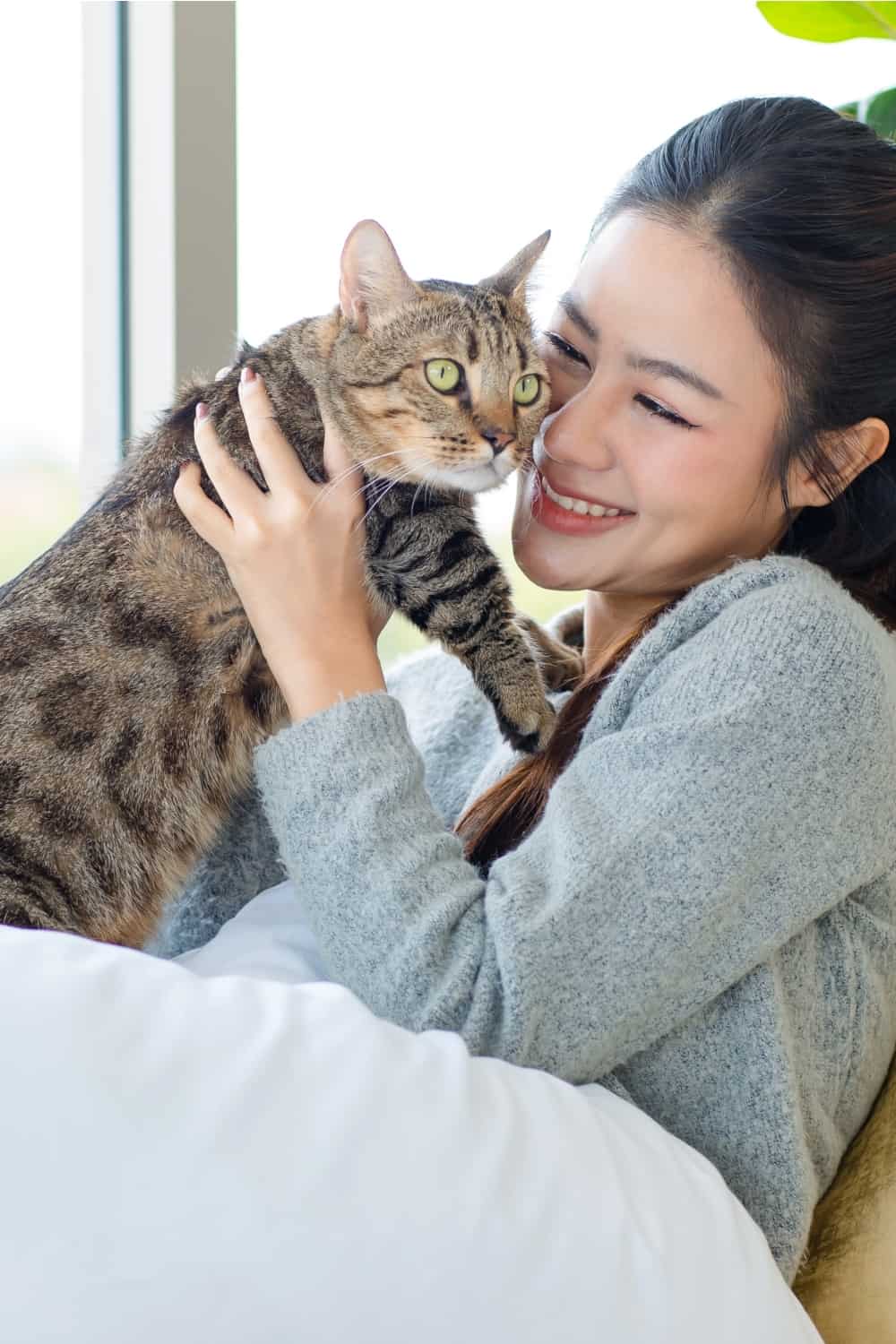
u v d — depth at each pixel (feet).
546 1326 2.30
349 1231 2.25
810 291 3.70
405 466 4.23
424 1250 2.28
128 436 5.69
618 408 3.84
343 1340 2.17
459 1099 2.52
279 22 5.57
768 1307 2.55
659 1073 3.35
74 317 5.51
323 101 5.69
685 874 3.13
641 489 3.83
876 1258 3.22
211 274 5.50
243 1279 2.15
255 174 5.66
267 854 4.42
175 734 4.01
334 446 4.12
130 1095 2.28
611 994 3.09
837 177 3.75
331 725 3.35
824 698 3.29
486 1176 2.41
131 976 2.53
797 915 3.28
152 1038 2.39
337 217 5.79
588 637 4.74
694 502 3.83
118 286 5.60
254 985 2.67
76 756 3.90
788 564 3.63
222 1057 2.40
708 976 3.21
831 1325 3.18
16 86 5.17
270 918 3.70
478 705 4.74
